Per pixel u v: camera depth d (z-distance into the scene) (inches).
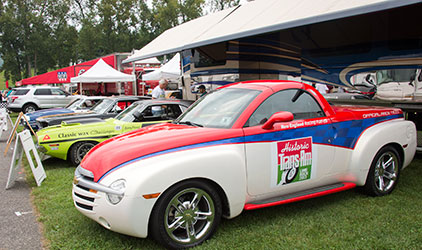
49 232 149.6
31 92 792.3
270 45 383.6
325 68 363.3
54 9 2529.5
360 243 134.0
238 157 140.3
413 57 292.0
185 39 361.7
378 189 184.2
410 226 148.1
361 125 180.4
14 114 883.4
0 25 2442.2
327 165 167.5
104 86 946.7
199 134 140.7
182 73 507.8
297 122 158.4
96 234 146.1
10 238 145.6
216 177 134.7
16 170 237.3
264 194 150.6
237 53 370.6
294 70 385.4
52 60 2687.0
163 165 126.3
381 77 315.6
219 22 350.0
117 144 145.3
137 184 122.0
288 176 155.0
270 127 148.5
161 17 2353.6
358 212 164.1
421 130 265.3
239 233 143.9
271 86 164.1
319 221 154.9
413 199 181.0
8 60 2613.2
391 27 302.5
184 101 302.2
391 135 185.5
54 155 273.7
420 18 281.3
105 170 131.3
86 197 132.6
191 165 129.6
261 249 130.6
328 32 352.5
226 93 175.5
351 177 176.9
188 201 134.3
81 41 2393.0
